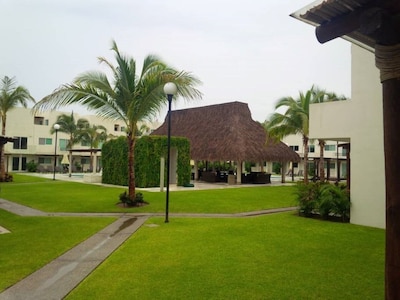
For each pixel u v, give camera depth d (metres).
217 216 11.32
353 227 9.46
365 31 2.71
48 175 34.50
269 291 4.68
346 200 10.42
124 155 22.23
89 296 4.48
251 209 12.92
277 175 45.12
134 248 7.00
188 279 5.14
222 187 22.17
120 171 22.50
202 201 14.55
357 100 10.03
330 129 10.70
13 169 44.47
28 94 25.56
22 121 44.66
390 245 2.78
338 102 10.52
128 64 12.70
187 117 32.75
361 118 9.92
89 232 8.54
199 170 30.89
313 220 10.63
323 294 4.60
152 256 6.40
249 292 4.64
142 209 12.45
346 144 13.50
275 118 22.70
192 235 8.27
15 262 5.93
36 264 5.83
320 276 5.32
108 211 12.04
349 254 6.60
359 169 10.00
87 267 5.71
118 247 7.08
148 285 4.89
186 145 22.67
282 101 22.73
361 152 9.95
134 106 12.57
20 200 14.62
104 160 24.34
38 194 16.81
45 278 5.16
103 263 5.96
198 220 10.45
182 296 4.48
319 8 2.80
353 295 4.57
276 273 5.45
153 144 21.03
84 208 12.57
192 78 12.23
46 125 46.56
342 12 2.87
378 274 5.43
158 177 21.28
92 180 25.09
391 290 2.76
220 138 26.83
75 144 44.91
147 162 20.69
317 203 10.97
